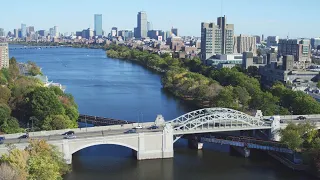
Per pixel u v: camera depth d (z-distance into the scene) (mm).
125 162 173875
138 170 166000
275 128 198875
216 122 197125
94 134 174250
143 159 176375
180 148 197000
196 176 162125
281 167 173750
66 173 160000
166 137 178375
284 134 178000
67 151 163875
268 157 186625
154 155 178000
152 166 170750
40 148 145750
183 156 185125
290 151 177125
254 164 177125
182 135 189125
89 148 191625
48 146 149000
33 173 129000
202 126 190000
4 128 188250
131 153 185375
